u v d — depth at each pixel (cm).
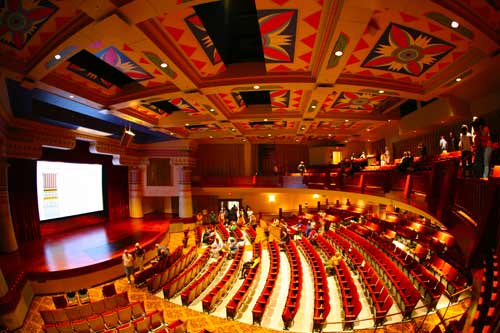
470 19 457
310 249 1206
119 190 1775
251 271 953
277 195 2284
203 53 642
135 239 1277
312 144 2248
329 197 2264
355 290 739
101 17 445
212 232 1554
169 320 736
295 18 498
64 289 906
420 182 688
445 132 1094
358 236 1277
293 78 736
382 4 419
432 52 629
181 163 1839
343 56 588
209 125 1487
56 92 781
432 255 886
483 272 362
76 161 1442
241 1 674
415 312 681
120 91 895
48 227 1347
